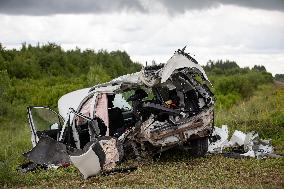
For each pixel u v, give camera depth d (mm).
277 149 18812
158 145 16516
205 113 17016
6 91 47906
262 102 34812
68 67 70688
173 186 12906
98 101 17734
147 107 16406
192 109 17031
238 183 13102
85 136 18016
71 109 17578
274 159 16312
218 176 14117
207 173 14602
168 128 16453
